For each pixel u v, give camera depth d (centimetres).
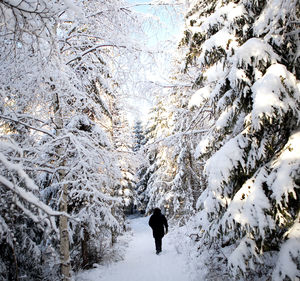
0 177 206
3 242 424
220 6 448
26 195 214
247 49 340
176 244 897
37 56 391
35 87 480
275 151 371
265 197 313
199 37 468
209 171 385
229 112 416
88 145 515
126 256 885
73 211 652
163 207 1603
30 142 514
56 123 522
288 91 312
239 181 388
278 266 273
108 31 562
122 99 688
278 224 300
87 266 714
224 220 353
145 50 573
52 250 585
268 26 345
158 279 576
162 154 1326
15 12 246
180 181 1168
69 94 527
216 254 539
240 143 369
